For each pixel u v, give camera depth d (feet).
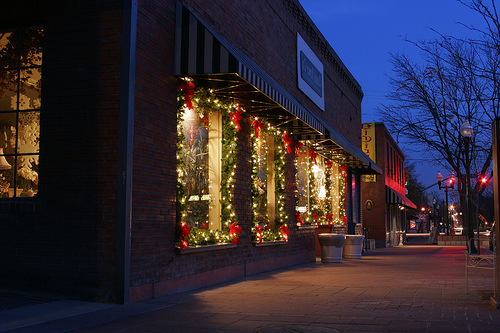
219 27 36.70
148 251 27.48
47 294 26.66
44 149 27.37
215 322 21.48
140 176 27.04
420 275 41.81
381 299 28.02
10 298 25.99
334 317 22.57
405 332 19.43
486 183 77.41
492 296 28.19
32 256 27.07
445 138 79.10
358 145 87.45
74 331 19.81
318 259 64.23
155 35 28.86
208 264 34.09
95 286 25.88
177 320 21.90
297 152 55.16
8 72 29.48
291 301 27.27
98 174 26.32
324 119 66.08
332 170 73.31
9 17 28.78
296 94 54.70
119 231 25.71
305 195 58.70
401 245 126.41
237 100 37.65
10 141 29.07
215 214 36.76
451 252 83.10
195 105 34.86
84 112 26.86
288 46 52.47
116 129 26.30
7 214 27.63
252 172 41.96
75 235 26.40
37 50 29.17
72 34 27.50
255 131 42.09
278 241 46.34
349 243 66.80
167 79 29.99
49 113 27.48
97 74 26.86
